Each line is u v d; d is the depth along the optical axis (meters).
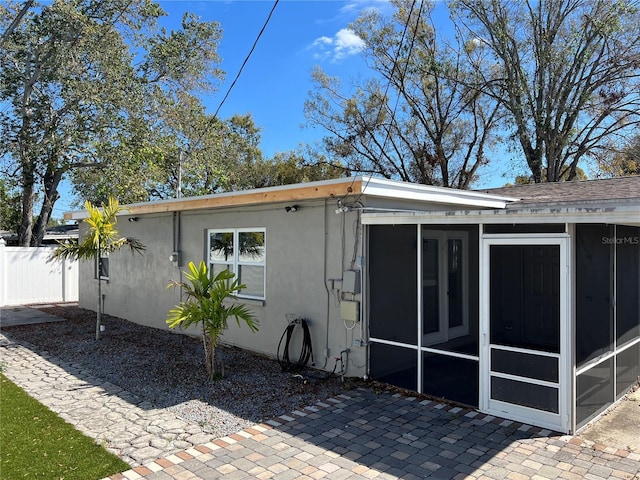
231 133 31.20
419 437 4.80
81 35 19.25
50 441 4.65
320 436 4.83
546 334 5.04
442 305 6.61
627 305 6.36
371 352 6.73
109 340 9.63
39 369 7.42
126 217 12.10
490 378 5.43
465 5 23.50
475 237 6.27
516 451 4.46
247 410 5.60
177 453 4.43
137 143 20.62
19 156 19.75
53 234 28.11
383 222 6.34
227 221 9.14
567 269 4.84
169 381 6.76
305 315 7.57
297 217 7.73
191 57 22.48
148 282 11.34
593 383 5.32
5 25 18.41
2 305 15.36
